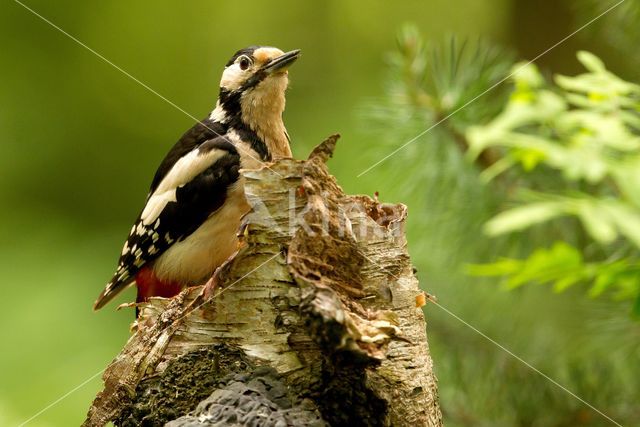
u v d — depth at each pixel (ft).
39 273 45.98
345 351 18.28
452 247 31.81
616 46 34.58
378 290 20.53
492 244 31.53
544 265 19.81
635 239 18.25
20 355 41.47
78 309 43.68
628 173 19.42
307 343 19.89
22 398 40.11
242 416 18.97
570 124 20.92
